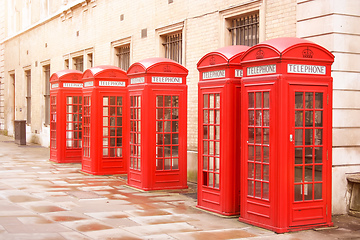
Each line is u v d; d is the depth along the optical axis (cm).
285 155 720
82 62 2028
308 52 736
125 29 1614
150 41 1462
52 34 2311
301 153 738
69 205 882
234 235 696
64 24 2158
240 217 789
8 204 877
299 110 733
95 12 1842
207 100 868
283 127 717
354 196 873
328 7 860
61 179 1218
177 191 1062
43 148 2222
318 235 714
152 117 1056
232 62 816
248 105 773
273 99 725
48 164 1556
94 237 662
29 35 2669
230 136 820
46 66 2441
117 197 977
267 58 734
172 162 1078
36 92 2530
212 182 852
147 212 838
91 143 1305
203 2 1231
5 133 3078
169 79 1069
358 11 880
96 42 1839
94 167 1299
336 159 866
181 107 1081
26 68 2709
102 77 1298
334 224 791
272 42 741
